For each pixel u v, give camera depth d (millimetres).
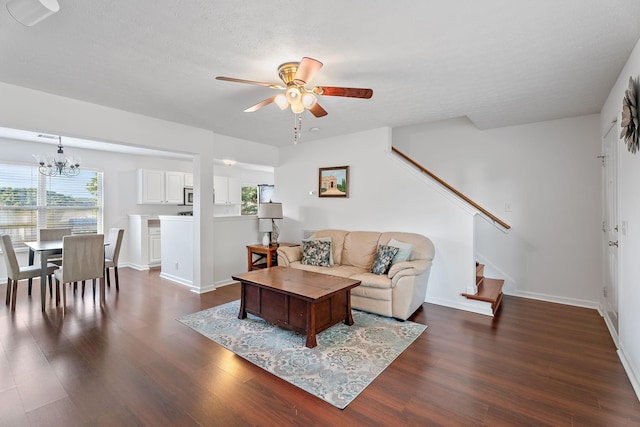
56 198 5441
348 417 1798
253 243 5375
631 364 2209
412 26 1903
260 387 2094
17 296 4133
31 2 1425
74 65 2432
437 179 4496
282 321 2998
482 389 2062
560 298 3957
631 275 2254
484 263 4465
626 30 1938
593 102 3293
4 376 2195
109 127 3449
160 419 1773
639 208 2070
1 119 2756
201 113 3682
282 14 1781
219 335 2922
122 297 4152
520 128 4211
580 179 3818
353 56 2285
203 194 4453
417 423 1744
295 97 2330
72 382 2129
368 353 2572
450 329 3074
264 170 8906
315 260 4211
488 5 1702
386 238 4109
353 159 4699
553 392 2025
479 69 2498
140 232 6023
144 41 2084
